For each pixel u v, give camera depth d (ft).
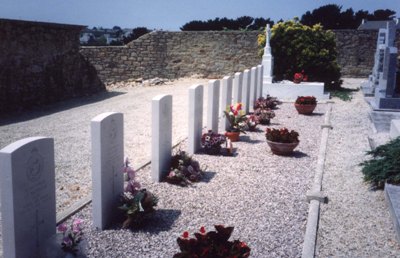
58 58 50.80
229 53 69.00
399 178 18.21
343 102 46.88
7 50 41.52
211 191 19.30
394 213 15.60
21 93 43.83
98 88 60.34
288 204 17.84
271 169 22.68
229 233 11.08
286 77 56.54
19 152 11.89
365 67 70.44
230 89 33.01
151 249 14.01
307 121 36.47
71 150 26.89
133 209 15.39
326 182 20.63
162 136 20.52
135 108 44.57
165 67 69.72
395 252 13.93
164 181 20.58
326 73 55.67
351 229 15.61
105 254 13.66
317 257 13.65
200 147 26.73
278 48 55.93
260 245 14.26
